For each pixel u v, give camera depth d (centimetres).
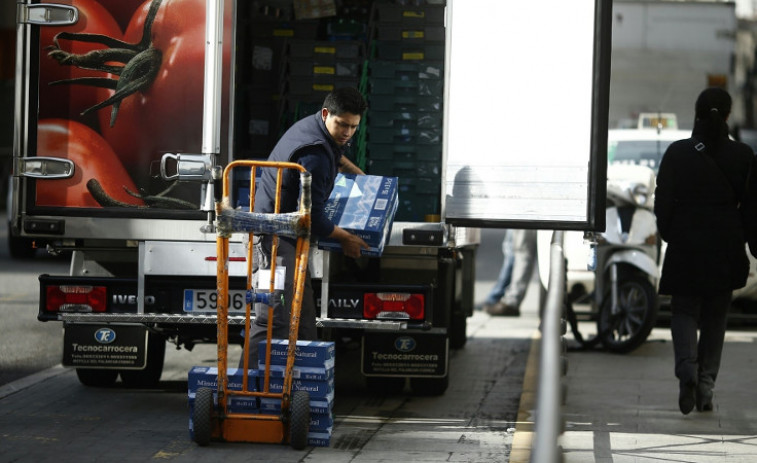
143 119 1869
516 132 1842
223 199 1573
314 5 2156
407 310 1839
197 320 1838
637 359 2536
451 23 1848
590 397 2080
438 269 1966
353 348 2322
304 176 1573
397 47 2047
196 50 1862
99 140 1873
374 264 1973
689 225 1886
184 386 2138
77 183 1873
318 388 1622
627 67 3975
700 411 1934
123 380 2134
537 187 1841
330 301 1847
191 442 1645
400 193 1994
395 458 1588
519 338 2920
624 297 2625
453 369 2419
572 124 1834
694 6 3950
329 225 1675
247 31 2153
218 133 1856
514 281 3381
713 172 1883
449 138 1855
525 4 1836
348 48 2083
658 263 2642
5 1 8606
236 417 1616
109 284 1880
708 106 1902
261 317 1677
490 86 1845
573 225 1836
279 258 1677
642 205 2598
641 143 3080
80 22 1869
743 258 1891
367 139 2006
